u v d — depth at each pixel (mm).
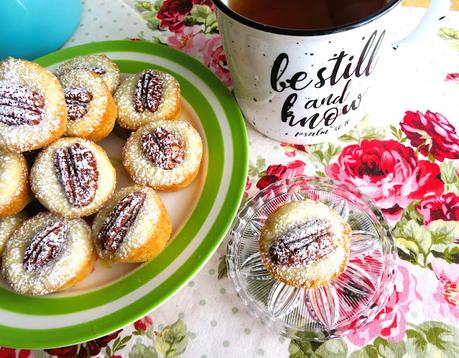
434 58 320
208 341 245
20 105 271
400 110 304
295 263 243
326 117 268
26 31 321
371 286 252
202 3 366
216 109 300
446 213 269
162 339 247
